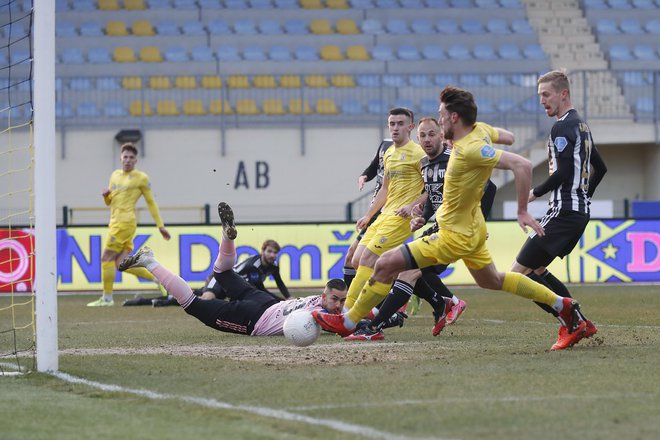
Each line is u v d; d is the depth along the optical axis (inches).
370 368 779.4
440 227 832.3
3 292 2150.6
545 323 1256.8
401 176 1190.3
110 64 3129.9
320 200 2886.3
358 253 1242.6
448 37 3373.5
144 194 1915.6
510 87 3048.7
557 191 949.2
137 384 719.7
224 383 711.7
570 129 936.9
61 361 872.3
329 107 3053.6
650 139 2994.6
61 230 2258.9
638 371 733.3
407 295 1040.2
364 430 529.0
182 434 529.3
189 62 3149.6
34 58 807.1
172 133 2847.0
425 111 3043.8
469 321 1306.6
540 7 3580.2
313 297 1039.6
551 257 952.9
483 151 799.1
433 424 542.6
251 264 1400.1
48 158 802.8
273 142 2874.0
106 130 2827.3
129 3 3398.1
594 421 544.1
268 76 2979.8
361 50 3324.3
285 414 581.3
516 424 538.9
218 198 2854.3
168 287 1013.8
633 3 3595.0
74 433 540.1
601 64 3346.5
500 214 2876.5
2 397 670.5
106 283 1892.2
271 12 3432.6
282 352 923.4
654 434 510.0
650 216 2556.6
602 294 1887.3
